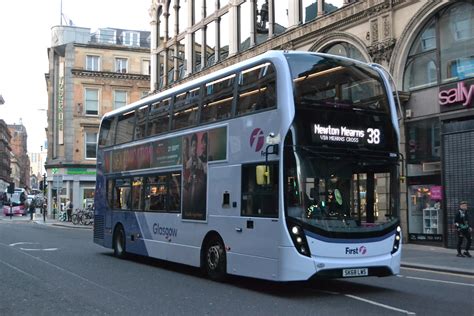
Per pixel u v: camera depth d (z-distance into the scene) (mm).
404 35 19781
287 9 25594
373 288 10430
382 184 9742
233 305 8617
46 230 30516
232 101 10836
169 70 39375
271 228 9312
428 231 19172
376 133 9852
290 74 9359
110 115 17141
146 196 14219
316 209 9109
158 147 13742
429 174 19219
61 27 51969
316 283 11008
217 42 32281
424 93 19422
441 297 9406
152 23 40875
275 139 9352
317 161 9234
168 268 13430
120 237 15641
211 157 11352
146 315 7840
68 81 49625
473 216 17484
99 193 17344
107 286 10414
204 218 11445
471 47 17906
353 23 21734
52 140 52062
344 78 9859
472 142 17672
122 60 51469
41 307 8398
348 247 9180
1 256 15523
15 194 72125
